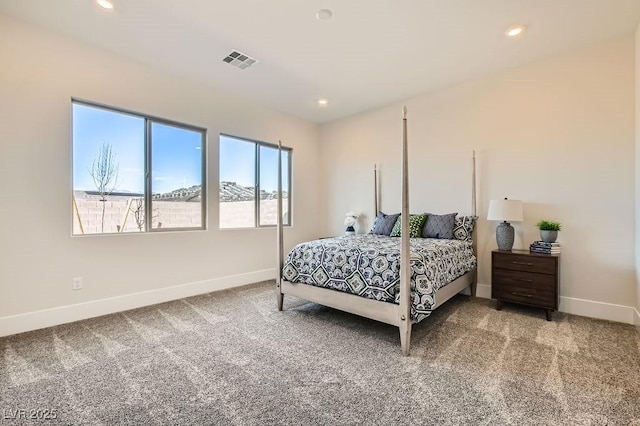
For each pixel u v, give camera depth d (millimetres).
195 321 2818
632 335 2477
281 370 1941
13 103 2504
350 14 2432
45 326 2643
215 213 3969
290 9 2377
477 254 3676
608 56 2863
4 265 2467
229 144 4227
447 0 2268
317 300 2822
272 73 3500
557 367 1969
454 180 3859
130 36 2764
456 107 3828
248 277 4344
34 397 1643
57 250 2727
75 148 2930
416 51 3012
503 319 2871
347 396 1667
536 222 3262
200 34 2730
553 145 3160
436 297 2512
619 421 1457
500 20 2514
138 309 3164
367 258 2531
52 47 2695
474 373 1902
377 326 2713
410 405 1586
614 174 2850
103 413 1520
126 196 3277
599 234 2926
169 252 3506
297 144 5098
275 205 4871
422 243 3090
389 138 4566
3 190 2463
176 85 3564
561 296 3107
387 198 4605
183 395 1672
